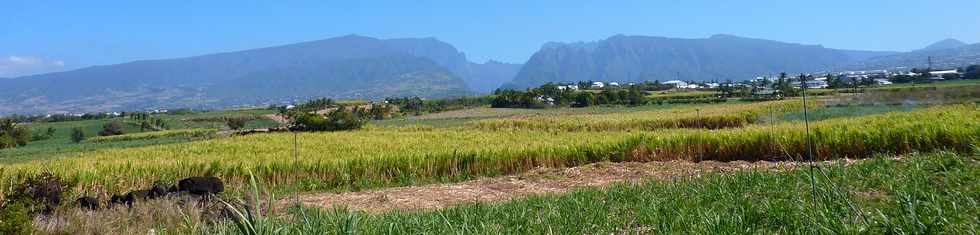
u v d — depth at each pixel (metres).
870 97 58.91
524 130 41.81
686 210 7.46
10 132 68.88
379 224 6.69
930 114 24.97
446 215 7.98
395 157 19.53
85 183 16.22
